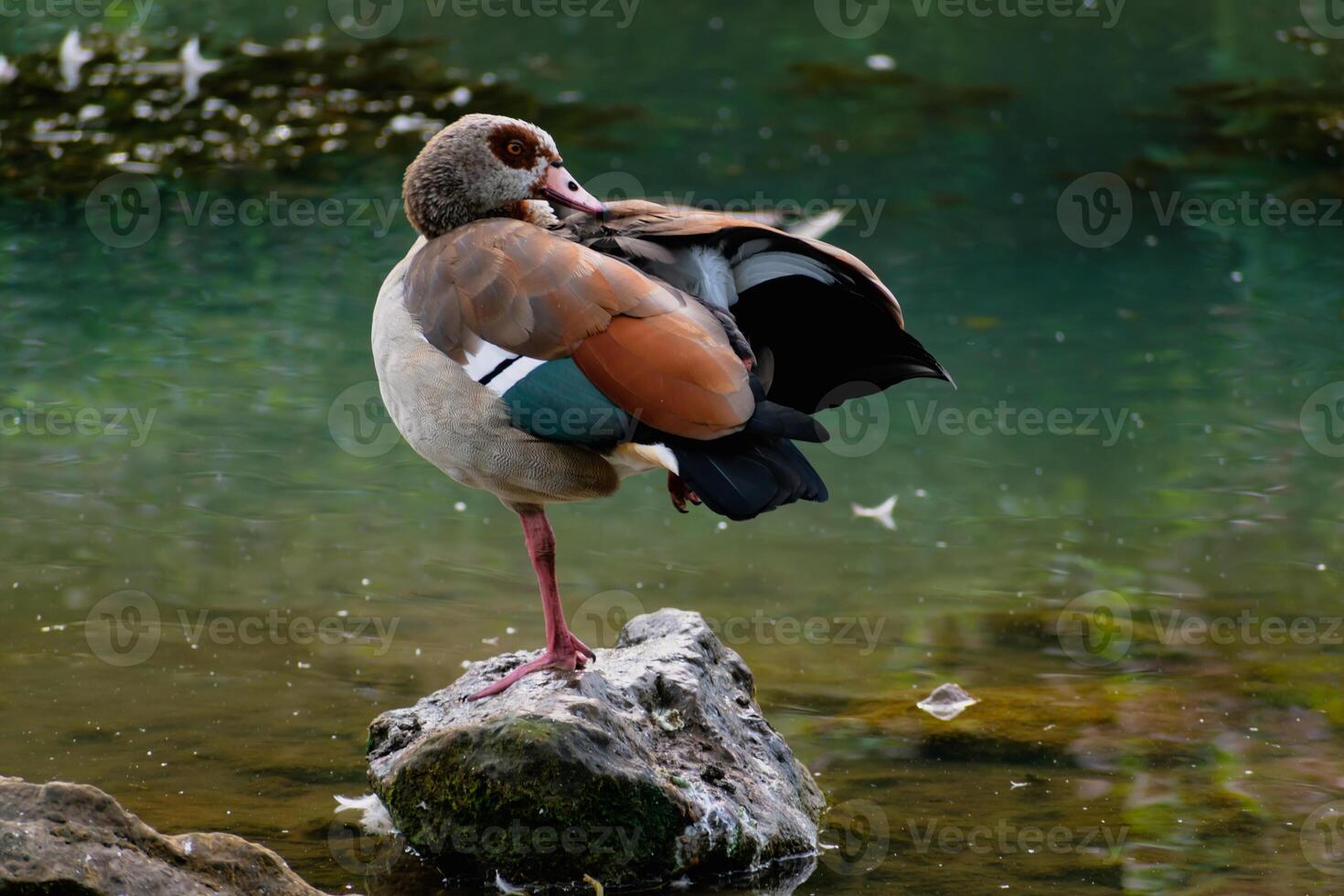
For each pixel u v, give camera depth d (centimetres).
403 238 1992
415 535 1244
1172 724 914
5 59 2408
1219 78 2602
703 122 2405
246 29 2688
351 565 1172
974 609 1110
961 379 1636
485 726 712
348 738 866
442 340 726
